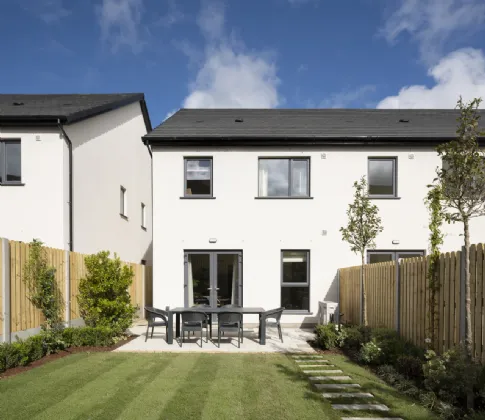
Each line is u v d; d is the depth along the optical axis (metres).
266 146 10.04
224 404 3.96
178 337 8.05
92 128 10.74
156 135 9.79
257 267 9.78
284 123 11.27
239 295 9.76
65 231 9.05
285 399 4.15
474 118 3.90
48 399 4.06
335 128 10.65
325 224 9.90
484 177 3.76
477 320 4.17
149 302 13.38
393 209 9.91
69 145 9.32
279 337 8.02
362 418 3.63
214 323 9.66
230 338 8.05
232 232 9.85
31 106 10.51
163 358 6.14
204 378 4.94
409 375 4.86
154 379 4.86
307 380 4.90
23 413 3.66
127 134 13.94
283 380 4.89
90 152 10.60
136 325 10.02
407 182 9.97
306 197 9.92
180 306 9.68
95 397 4.13
